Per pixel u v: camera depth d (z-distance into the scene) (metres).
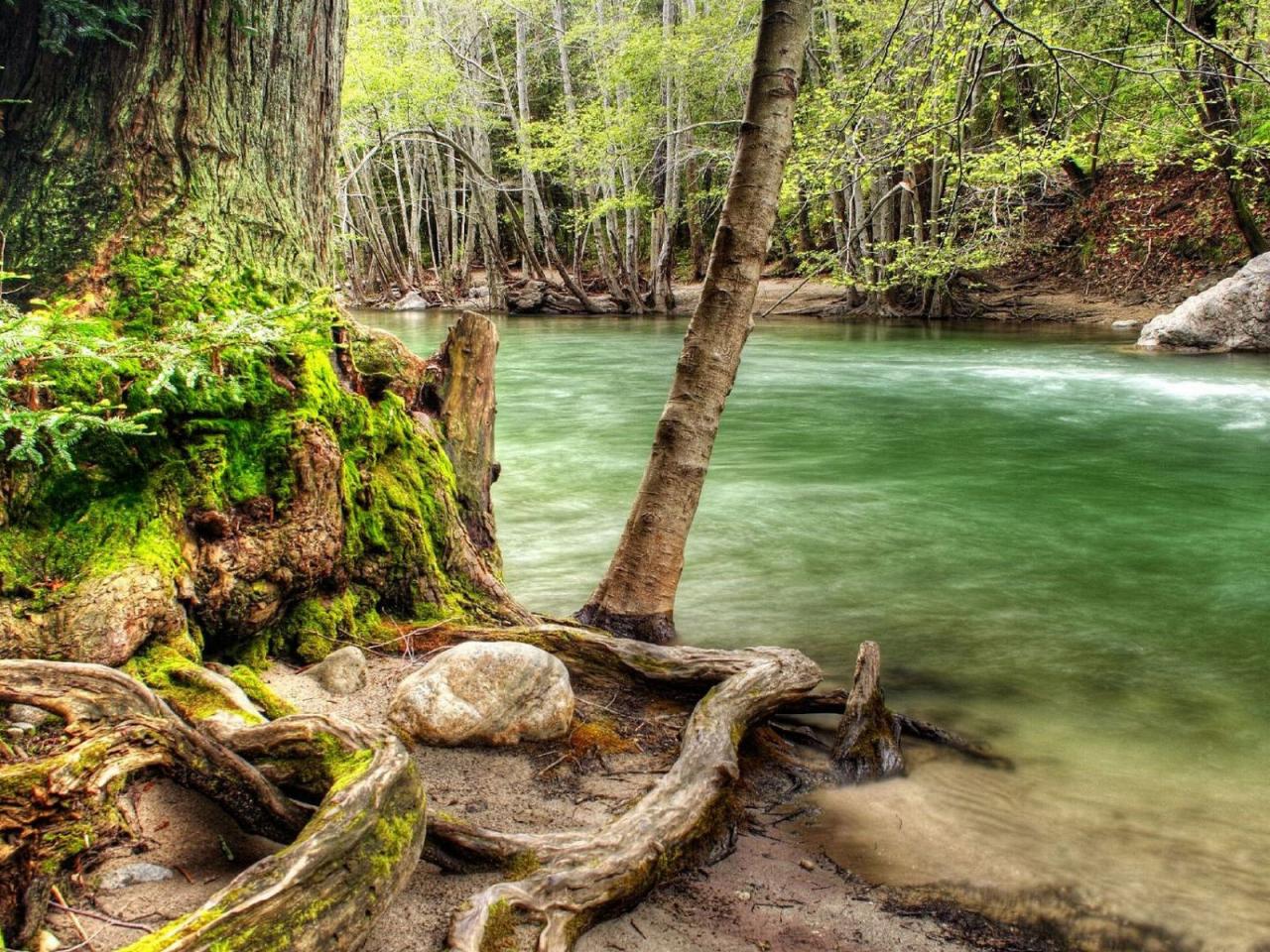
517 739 3.30
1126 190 26.67
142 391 3.24
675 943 2.48
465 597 4.30
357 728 2.56
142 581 2.95
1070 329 23.55
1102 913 2.74
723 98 28.11
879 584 5.99
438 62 28.47
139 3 3.66
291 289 4.05
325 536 3.59
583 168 32.50
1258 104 17.11
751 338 23.66
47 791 2.17
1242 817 3.29
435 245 47.06
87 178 3.62
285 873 2.01
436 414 4.79
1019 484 8.91
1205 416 12.45
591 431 11.60
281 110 4.09
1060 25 12.66
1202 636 5.13
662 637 4.62
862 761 3.55
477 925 2.24
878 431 11.71
